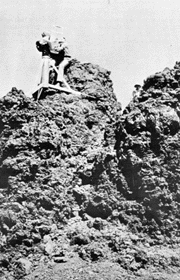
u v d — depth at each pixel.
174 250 45.91
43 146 54.88
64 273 43.72
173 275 42.72
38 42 65.19
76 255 46.25
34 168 53.25
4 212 50.41
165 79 53.66
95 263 44.66
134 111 52.31
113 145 54.00
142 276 42.50
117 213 49.25
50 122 57.47
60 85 64.69
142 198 48.75
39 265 45.72
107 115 64.00
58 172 54.28
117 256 44.94
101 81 67.81
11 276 44.78
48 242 48.16
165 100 51.88
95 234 47.66
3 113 57.97
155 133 50.44
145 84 55.09
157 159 49.69
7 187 53.06
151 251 45.50
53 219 50.69
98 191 51.12
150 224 47.69
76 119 60.03
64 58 66.12
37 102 59.84
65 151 56.56
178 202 48.62
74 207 52.22
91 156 55.50
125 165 50.50
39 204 51.22
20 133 55.56
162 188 48.44
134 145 50.47
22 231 48.34
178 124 50.78
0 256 47.06
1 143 56.03
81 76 67.06
